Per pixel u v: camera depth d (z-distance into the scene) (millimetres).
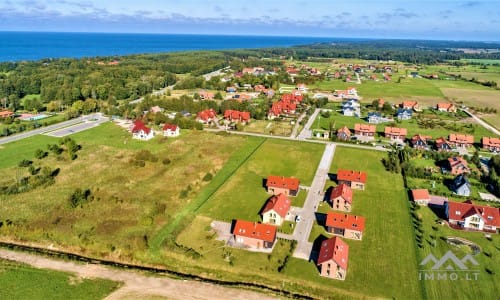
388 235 80562
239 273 67875
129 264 70500
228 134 151625
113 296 61156
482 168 122250
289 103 197375
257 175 111188
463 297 62750
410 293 63375
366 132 155750
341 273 66375
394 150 136375
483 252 75562
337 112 198625
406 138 153250
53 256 70938
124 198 94188
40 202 90875
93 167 114000
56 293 61438
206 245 75500
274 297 62250
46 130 153250
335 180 109312
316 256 72750
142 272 67375
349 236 79500
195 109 185500
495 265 71500
